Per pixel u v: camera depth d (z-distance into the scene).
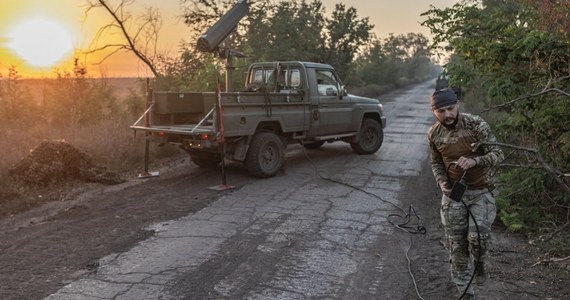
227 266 4.42
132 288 3.93
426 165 9.59
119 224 5.64
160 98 8.24
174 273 4.24
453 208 3.60
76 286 3.95
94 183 7.72
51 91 13.84
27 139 10.10
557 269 4.38
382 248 4.96
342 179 8.24
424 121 18.02
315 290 3.96
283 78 9.56
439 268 4.44
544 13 5.35
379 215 6.13
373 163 9.79
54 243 4.98
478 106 18.70
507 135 6.67
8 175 7.23
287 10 20.83
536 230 5.39
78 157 7.88
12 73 13.78
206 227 5.55
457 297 3.85
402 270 4.40
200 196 7.01
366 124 10.73
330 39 25.58
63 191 7.15
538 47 5.22
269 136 8.34
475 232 3.50
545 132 5.66
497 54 5.75
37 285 3.97
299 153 11.02
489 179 3.57
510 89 5.66
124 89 15.08
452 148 3.49
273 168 8.40
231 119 7.63
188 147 8.32
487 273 4.28
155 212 6.16
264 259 4.60
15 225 5.61
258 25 19.97
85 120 13.29
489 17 6.36
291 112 8.79
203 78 14.37
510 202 5.86
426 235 5.39
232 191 7.32
